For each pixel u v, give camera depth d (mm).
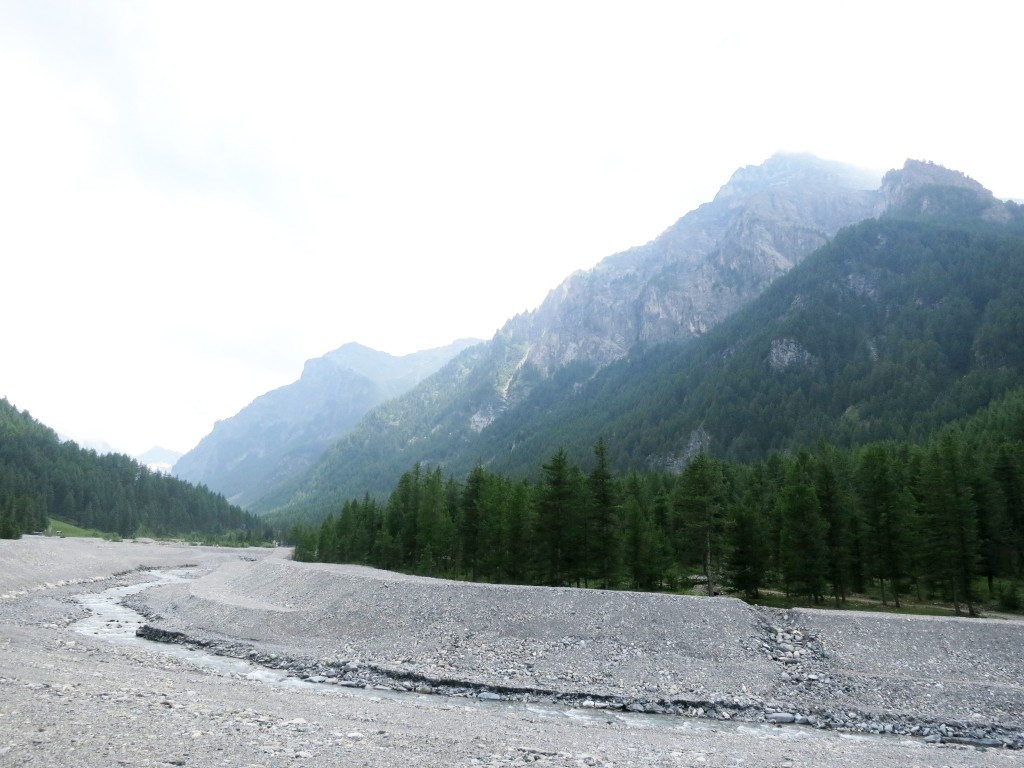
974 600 54500
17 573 65750
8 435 184875
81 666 28469
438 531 77188
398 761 16609
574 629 39406
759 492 83938
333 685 32062
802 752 22922
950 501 51469
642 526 64375
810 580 54531
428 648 38188
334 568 66312
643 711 29688
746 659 35938
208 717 19469
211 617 48031
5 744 14695
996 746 27250
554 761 18297
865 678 33594
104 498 182250
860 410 166000
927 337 189750
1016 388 135500
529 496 71812
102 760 14203
